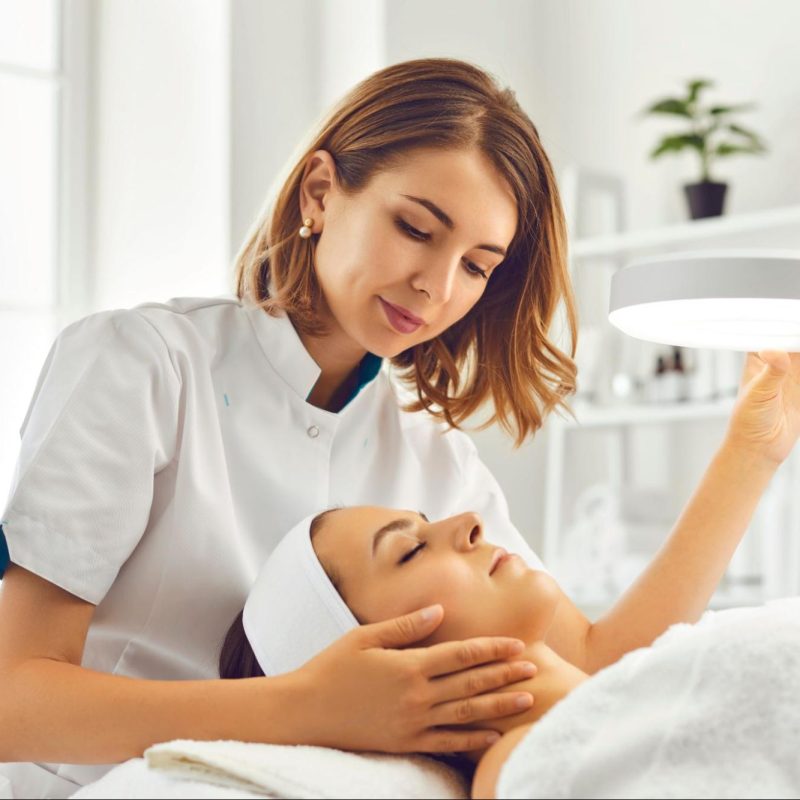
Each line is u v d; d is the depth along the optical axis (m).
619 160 3.41
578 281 3.21
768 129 3.09
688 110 3.03
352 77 3.01
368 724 1.07
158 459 1.36
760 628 1.00
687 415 2.96
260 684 1.12
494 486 1.77
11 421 2.75
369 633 1.11
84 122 2.87
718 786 0.91
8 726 1.18
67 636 1.27
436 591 1.19
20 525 1.26
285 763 1.00
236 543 1.44
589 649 1.51
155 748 1.00
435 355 1.66
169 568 1.40
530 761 0.94
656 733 0.93
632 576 2.89
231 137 2.81
